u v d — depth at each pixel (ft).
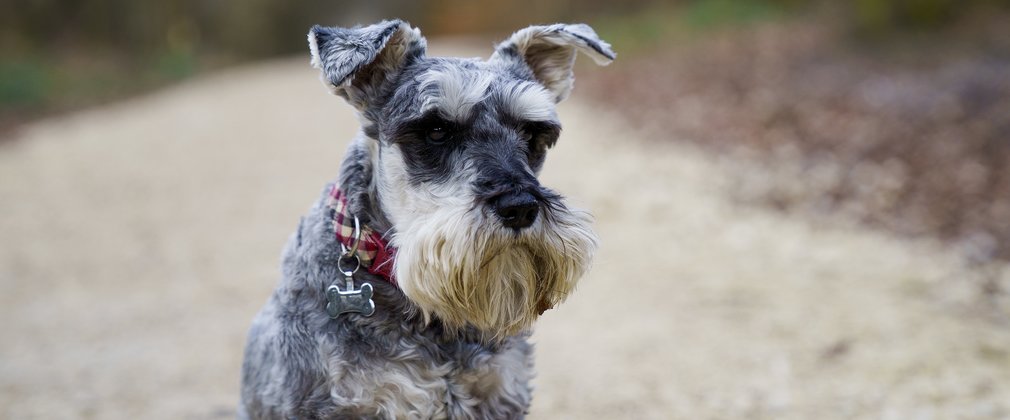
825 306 22.47
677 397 17.94
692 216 30.76
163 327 24.32
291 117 59.41
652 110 50.11
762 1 83.25
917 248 26.61
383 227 11.76
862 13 60.03
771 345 20.26
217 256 31.17
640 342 20.86
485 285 11.12
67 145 55.52
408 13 143.84
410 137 11.41
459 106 11.35
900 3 58.44
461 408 11.41
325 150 47.80
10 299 27.78
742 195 33.17
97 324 24.88
